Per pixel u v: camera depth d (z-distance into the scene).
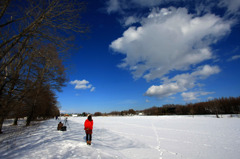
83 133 13.17
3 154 5.46
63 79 15.12
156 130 20.73
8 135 10.56
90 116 8.22
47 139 8.59
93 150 6.77
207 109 80.56
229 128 21.30
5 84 8.63
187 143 11.84
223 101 77.81
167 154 8.60
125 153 8.15
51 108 36.78
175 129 21.72
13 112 10.95
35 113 22.25
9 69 9.12
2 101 8.99
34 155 5.38
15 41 6.41
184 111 94.94
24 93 10.48
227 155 8.66
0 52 6.57
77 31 7.18
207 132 18.12
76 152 6.12
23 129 14.34
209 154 8.82
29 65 10.37
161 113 110.69
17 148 6.39
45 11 6.63
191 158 8.10
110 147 8.74
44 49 7.90
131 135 15.93
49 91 19.39
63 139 8.71
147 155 8.11
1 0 5.75
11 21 5.95
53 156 5.38
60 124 13.74
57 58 8.50
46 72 12.34
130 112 157.25
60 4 6.67
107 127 25.72
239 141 12.41
